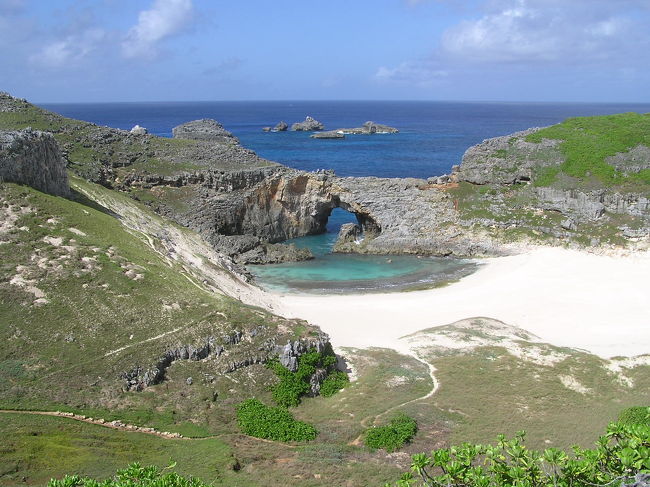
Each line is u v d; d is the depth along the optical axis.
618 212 90.12
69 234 54.62
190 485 20.19
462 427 36.44
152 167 99.31
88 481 20.23
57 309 43.59
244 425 37.09
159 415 36.78
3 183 57.50
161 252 63.56
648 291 69.75
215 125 161.25
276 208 102.50
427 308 67.12
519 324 61.31
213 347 43.84
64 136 100.44
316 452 33.09
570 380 44.00
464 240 91.12
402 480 17.47
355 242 97.25
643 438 16.22
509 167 102.94
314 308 67.19
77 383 37.25
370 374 46.31
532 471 16.81
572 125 113.88
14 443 29.12
